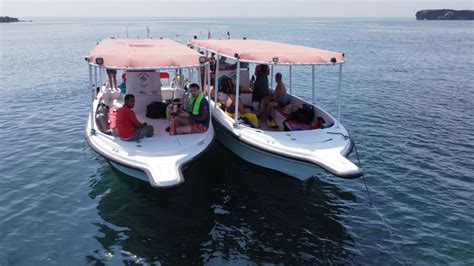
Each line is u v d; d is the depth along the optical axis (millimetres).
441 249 8406
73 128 16828
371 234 8898
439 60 45562
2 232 8773
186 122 10484
